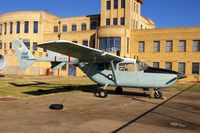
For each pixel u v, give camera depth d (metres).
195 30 43.75
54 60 19.80
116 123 9.08
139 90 21.92
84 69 18.97
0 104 12.31
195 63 43.72
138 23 56.25
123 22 51.66
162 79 16.33
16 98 14.62
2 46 65.19
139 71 16.95
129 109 12.09
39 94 17.06
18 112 10.52
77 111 11.20
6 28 64.31
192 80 43.62
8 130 7.82
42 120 9.23
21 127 8.21
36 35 60.62
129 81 17.25
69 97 15.98
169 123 9.34
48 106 12.22
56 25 63.84
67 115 10.24
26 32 61.47
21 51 20.89
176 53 45.19
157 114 11.01
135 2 54.62
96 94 17.86
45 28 61.75
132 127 8.58
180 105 13.87
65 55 18.06
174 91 22.64
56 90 20.23
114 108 12.29
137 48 48.53
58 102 13.62
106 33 47.22
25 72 52.22
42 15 60.75
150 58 47.31
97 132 7.84
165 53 46.09
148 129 8.38
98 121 9.30
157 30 46.84
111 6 53.06
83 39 53.84
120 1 52.03
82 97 16.23
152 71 16.66
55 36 58.19
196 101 15.81
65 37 56.50
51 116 9.97
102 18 54.00
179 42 45.06
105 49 47.41
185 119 10.10
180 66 44.91
